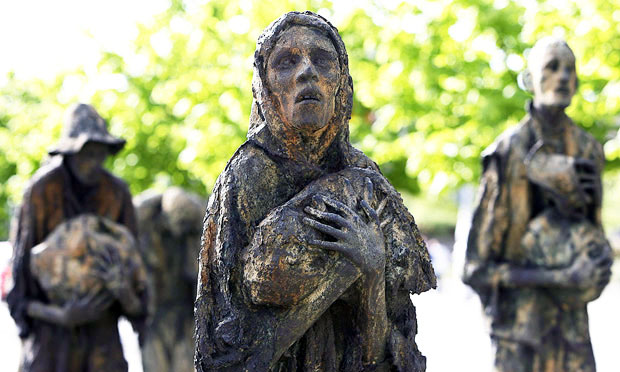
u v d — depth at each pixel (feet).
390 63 45.19
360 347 12.82
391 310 13.15
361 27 47.01
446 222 93.71
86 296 25.14
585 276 23.32
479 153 42.80
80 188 25.82
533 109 24.09
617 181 75.15
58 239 25.18
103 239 25.55
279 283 12.37
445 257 76.69
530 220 24.12
